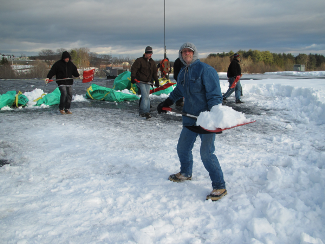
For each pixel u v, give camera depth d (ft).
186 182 10.40
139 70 22.33
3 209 8.25
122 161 12.64
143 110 22.63
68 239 6.89
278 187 9.55
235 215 7.83
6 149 14.21
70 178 10.71
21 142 15.46
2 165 12.11
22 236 6.97
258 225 7.09
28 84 52.65
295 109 24.93
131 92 35.53
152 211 8.25
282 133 17.46
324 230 7.11
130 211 8.25
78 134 17.35
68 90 23.81
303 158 12.63
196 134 9.89
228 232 7.20
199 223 7.68
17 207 8.38
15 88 44.24
